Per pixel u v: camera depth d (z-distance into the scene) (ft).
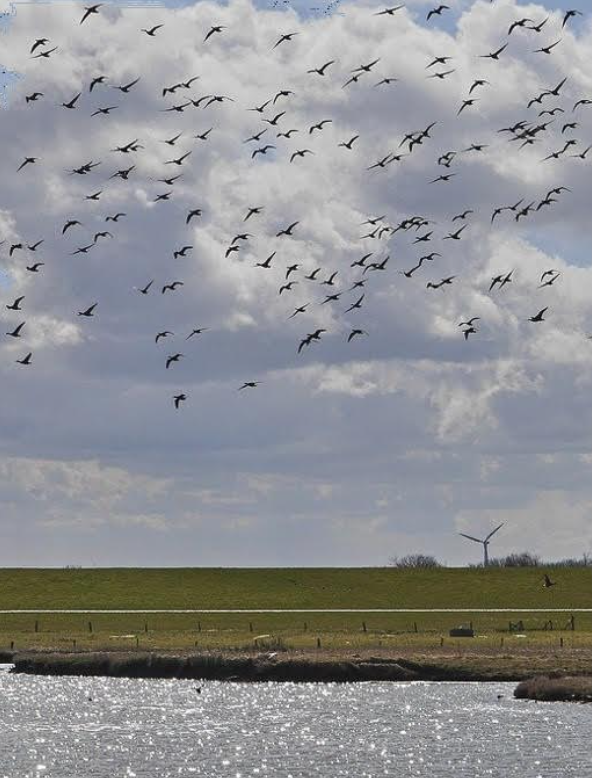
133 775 255.50
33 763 267.39
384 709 328.49
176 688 378.12
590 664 390.21
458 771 252.21
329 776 251.19
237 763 265.13
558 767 254.06
